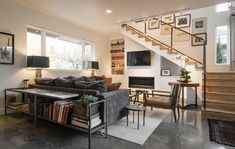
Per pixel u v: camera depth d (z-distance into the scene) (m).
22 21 3.92
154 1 3.48
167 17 6.20
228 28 5.31
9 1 3.66
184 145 2.22
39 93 2.78
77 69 5.66
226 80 4.14
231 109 3.78
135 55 6.06
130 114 3.72
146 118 3.46
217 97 4.06
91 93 2.60
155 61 5.67
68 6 3.89
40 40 4.50
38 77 4.06
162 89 5.51
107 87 3.02
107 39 7.10
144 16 4.50
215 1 3.43
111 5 3.76
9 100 3.53
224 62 5.44
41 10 4.20
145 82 5.98
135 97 4.70
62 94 2.69
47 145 2.16
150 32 6.27
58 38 5.07
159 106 3.45
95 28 5.87
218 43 5.52
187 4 3.62
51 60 4.86
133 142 2.29
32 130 2.70
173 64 5.50
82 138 2.40
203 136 2.52
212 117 3.54
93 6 3.84
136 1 3.50
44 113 2.81
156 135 2.55
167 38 5.95
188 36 5.58
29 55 4.09
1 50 3.52
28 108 3.13
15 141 2.27
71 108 2.44
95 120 2.35
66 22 5.12
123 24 5.74
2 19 3.54
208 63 5.50
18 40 3.85
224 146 2.20
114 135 2.53
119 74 6.75
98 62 6.12
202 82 4.34
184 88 4.93
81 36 5.73
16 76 3.82
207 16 5.56
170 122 3.21
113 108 2.79
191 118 3.47
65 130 2.72
